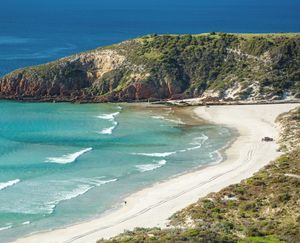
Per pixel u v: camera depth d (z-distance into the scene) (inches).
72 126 4881.9
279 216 2437.3
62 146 4190.5
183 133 4626.0
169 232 2266.2
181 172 3538.4
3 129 4729.3
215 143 4284.0
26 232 2600.9
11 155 3900.1
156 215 2741.1
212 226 2322.8
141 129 4766.2
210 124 4958.2
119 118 5231.3
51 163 3713.1
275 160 3563.0
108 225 2645.2
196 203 2760.8
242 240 2114.9
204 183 3257.9
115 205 2955.2
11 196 3063.5
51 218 2775.6
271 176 3068.4
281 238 2140.7
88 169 3590.1
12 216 2792.8
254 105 5679.1
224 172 3484.3
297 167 3238.2
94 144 4254.4
